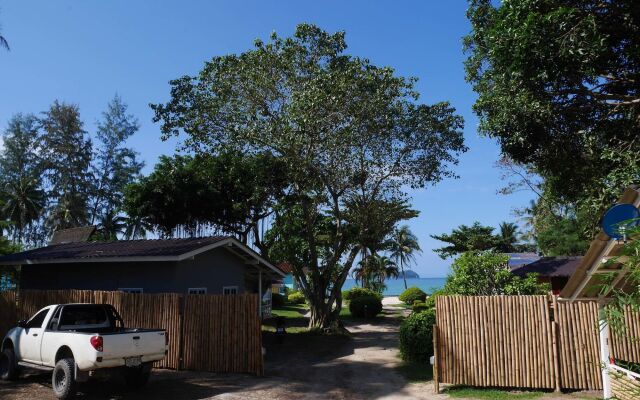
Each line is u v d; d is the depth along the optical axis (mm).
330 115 20328
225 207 31297
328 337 20812
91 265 17250
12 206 51188
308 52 21203
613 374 7098
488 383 10086
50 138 53594
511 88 12484
